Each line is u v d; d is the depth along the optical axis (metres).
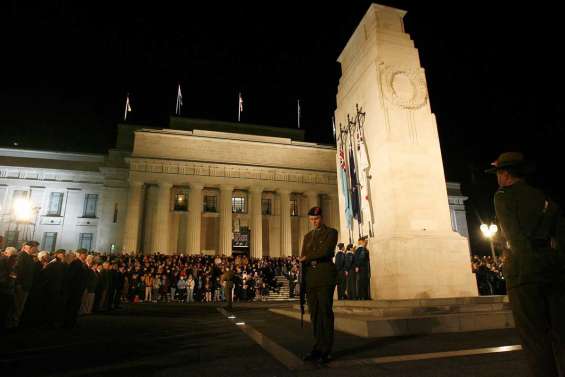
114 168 52.56
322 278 6.08
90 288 16.91
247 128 58.97
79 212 51.53
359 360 5.82
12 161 50.88
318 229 6.61
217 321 13.70
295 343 7.86
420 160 14.01
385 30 15.30
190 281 31.39
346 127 17.59
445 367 5.15
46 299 12.28
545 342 3.25
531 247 3.44
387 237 13.02
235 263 37.75
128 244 45.84
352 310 12.01
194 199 49.66
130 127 56.56
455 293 12.68
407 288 12.25
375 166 14.61
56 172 51.94
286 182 53.69
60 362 6.09
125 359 6.30
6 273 10.29
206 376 4.98
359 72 16.38
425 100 14.88
